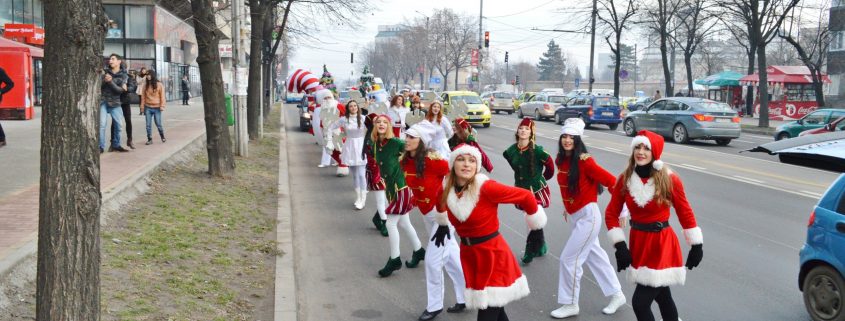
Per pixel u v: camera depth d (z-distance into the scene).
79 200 4.07
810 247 6.12
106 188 9.46
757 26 34.28
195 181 12.26
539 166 8.00
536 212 5.07
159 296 6.00
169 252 7.39
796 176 16.08
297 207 11.91
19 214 7.99
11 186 9.88
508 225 10.33
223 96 13.09
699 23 45.88
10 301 5.40
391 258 7.68
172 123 23.81
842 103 45.88
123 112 14.52
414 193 6.82
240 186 12.45
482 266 4.95
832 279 5.85
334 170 16.52
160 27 42.44
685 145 24.83
